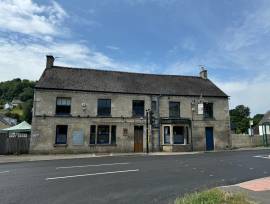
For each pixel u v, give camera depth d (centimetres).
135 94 2738
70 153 2453
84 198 768
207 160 1748
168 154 2333
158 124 2739
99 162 1664
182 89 2977
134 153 2467
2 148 2361
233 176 1151
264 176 1152
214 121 2931
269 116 5934
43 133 2427
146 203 716
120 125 2638
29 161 1825
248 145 3203
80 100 2573
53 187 919
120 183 991
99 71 3006
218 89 3152
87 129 2544
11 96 11088
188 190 876
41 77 2633
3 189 888
